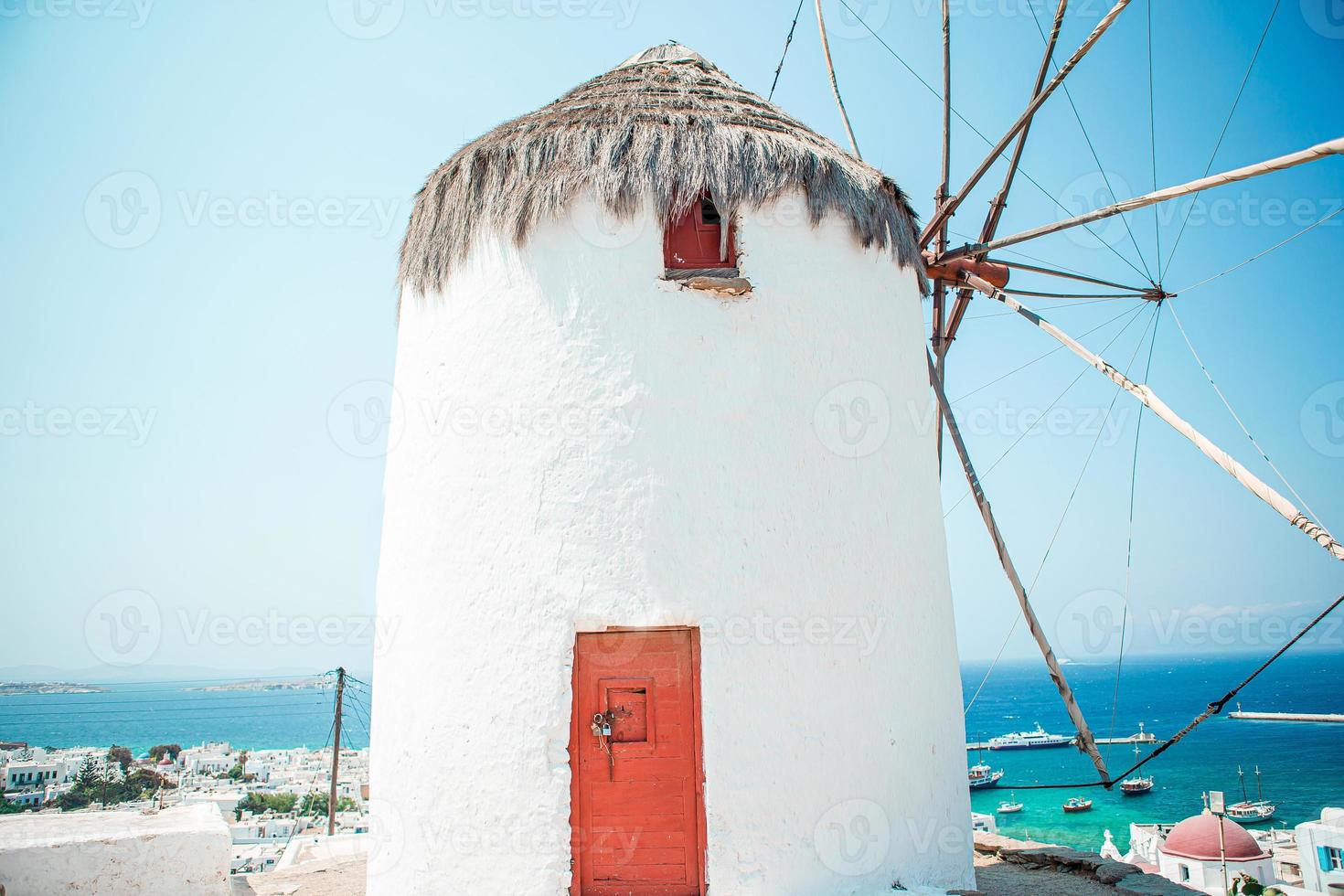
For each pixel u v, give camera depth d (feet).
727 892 17.10
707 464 18.74
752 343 19.51
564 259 19.57
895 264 22.29
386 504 22.12
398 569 20.66
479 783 17.90
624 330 19.15
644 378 18.94
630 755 17.93
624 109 21.21
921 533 21.24
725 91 23.70
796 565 18.84
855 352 20.63
